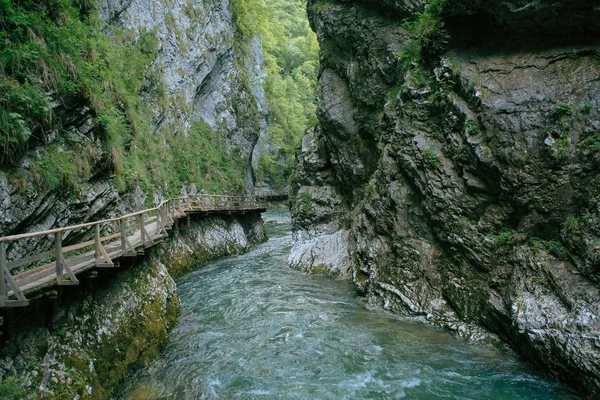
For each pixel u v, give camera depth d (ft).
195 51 97.09
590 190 23.97
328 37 59.57
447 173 32.50
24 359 18.22
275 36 204.74
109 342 24.25
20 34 27.02
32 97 25.98
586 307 21.20
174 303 36.91
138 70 69.87
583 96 25.70
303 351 28.40
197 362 27.12
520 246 26.94
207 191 85.71
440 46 35.22
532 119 27.25
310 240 58.70
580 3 25.89
